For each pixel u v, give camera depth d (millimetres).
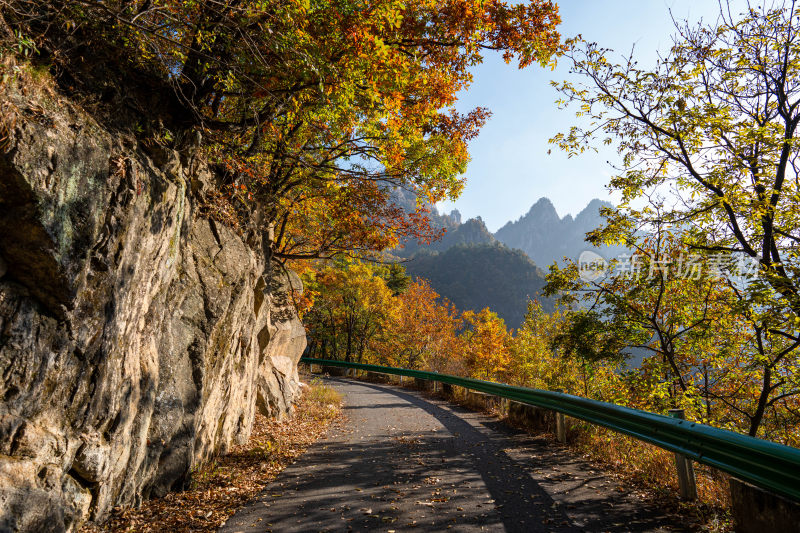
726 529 3826
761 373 9750
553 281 10758
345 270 37156
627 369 10312
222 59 5727
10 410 2859
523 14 7285
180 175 5285
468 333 51781
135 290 4191
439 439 8273
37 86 3133
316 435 8953
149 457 4770
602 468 6008
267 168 9273
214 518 4383
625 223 10055
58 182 3016
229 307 6906
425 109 9133
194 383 5742
